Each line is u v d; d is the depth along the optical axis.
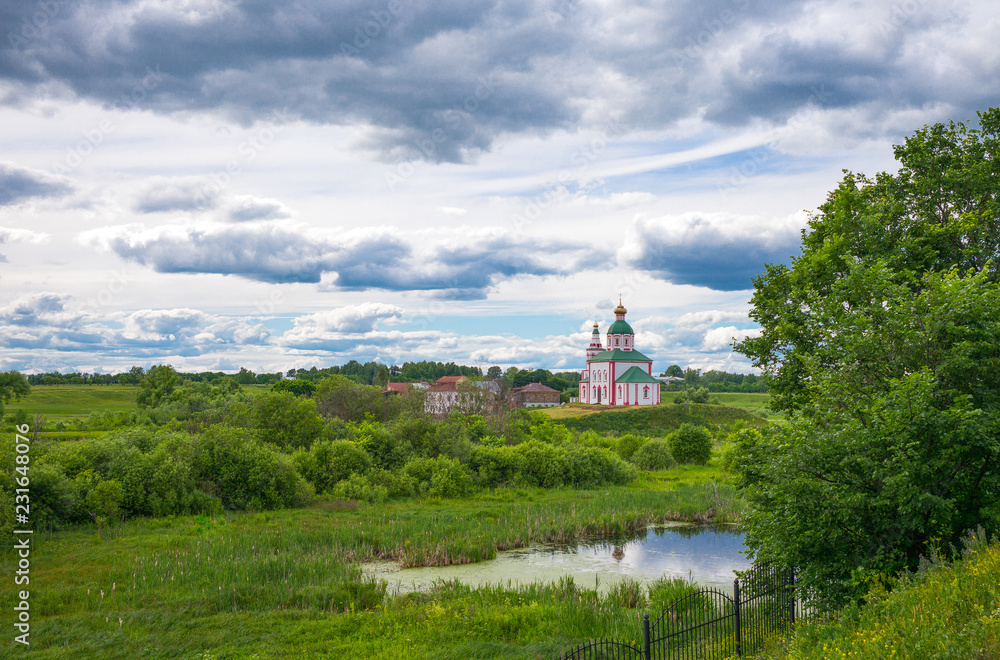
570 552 30.33
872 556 12.91
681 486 51.16
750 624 14.52
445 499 44.12
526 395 158.25
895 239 19.48
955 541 12.62
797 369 19.69
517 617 18.14
